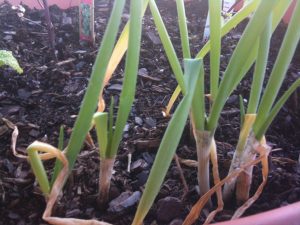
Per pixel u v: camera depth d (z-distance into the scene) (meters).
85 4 0.34
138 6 0.15
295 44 0.16
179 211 0.20
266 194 0.21
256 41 0.17
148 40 0.37
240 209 0.18
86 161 0.22
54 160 0.22
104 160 0.18
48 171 0.21
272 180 0.22
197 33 0.39
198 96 0.17
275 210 0.16
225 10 0.36
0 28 0.37
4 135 0.24
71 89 0.30
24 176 0.21
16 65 0.27
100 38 0.37
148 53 0.35
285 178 0.22
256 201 0.21
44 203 0.20
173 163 0.23
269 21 0.16
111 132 0.18
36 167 0.15
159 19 0.17
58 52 0.35
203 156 0.19
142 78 0.31
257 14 0.15
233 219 0.17
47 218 0.15
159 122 0.27
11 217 0.19
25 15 0.40
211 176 0.22
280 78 0.16
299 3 0.15
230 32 0.39
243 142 0.19
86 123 0.15
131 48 0.15
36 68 0.32
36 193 0.20
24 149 0.23
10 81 0.30
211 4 0.16
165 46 0.17
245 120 0.18
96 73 0.15
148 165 0.23
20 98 0.29
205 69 0.33
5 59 0.27
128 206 0.20
